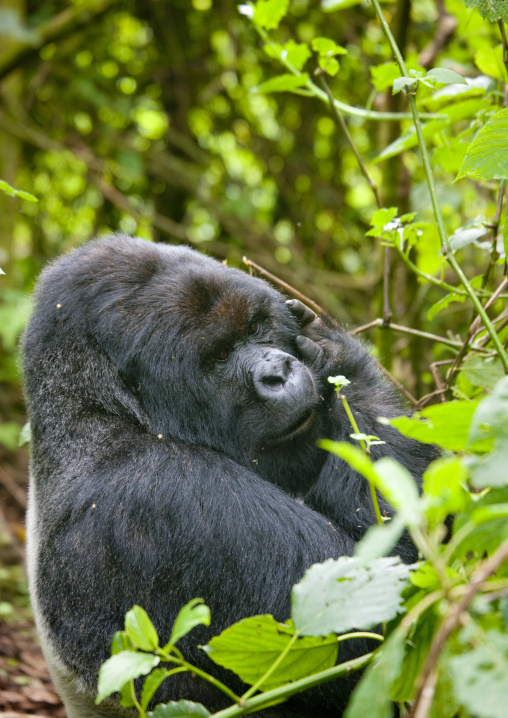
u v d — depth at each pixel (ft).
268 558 17.39
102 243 21.40
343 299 54.08
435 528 9.32
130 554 17.52
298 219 56.34
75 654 18.06
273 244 55.72
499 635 8.48
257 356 19.53
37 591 19.03
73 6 47.83
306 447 20.16
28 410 20.34
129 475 17.93
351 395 20.58
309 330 22.49
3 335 43.86
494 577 10.35
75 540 17.90
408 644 10.84
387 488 8.45
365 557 7.84
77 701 19.54
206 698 17.54
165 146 59.26
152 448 18.47
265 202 58.95
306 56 24.26
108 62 57.00
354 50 48.60
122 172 53.78
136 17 56.13
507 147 14.70
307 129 54.65
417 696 8.46
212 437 19.77
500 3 17.11
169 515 17.56
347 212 54.90
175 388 19.43
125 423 19.21
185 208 59.98
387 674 8.84
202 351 19.40
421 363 31.63
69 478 18.52
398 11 27.66
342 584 10.85
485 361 21.83
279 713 17.90
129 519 17.62
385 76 23.72
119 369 19.54
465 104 23.44
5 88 50.80
